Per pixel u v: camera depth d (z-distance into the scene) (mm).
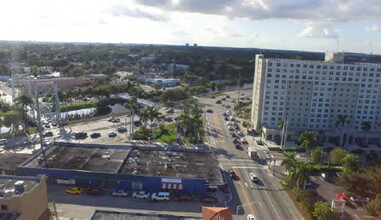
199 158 117250
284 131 151625
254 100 178250
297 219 88188
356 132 159000
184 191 98812
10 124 151625
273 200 98125
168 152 121312
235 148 145500
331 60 170250
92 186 101938
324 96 162500
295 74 160375
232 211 90812
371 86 160500
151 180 99000
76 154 115938
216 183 98562
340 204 85438
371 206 86938
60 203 91188
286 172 119125
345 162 109125
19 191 71312
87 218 84062
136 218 71000
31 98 163000
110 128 167500
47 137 149750
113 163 108688
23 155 116812
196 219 71688
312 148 140750
